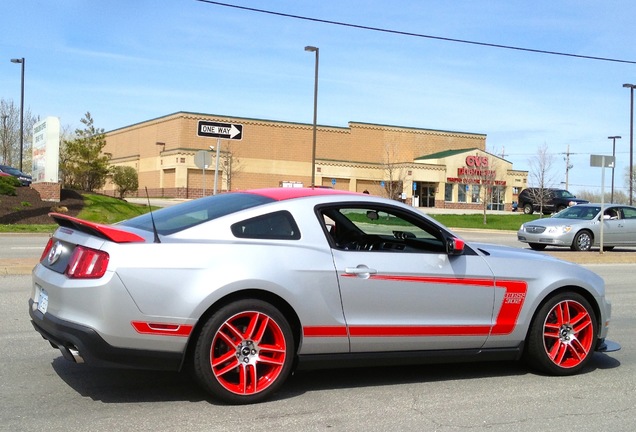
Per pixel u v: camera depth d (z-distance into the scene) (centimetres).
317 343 509
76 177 3994
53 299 478
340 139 6147
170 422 449
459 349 565
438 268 548
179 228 498
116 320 451
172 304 461
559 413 498
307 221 521
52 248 523
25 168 6175
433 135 6594
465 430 455
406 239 591
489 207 6444
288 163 5909
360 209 550
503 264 579
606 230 2033
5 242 1875
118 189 5569
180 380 548
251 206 518
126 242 464
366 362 532
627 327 860
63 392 509
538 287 588
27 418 449
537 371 620
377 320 527
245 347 486
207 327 471
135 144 6425
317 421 462
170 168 5588
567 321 605
